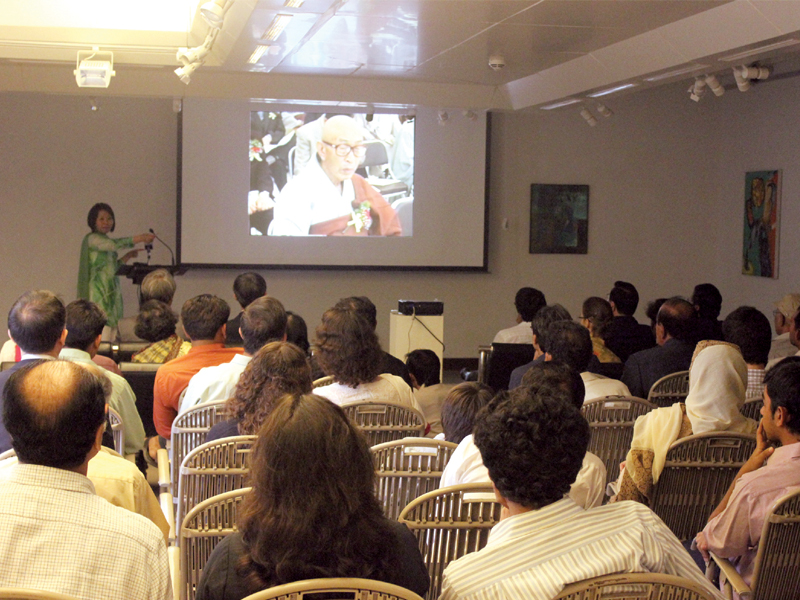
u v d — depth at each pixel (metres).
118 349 4.86
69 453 1.55
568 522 1.46
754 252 9.66
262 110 9.08
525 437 1.49
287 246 9.27
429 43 5.82
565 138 9.93
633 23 5.15
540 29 5.32
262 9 4.62
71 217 9.00
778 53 4.98
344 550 1.35
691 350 4.39
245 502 1.40
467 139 9.54
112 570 1.51
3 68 7.02
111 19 5.96
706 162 10.28
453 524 1.97
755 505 2.23
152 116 9.09
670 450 2.86
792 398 2.30
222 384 3.49
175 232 9.22
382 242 9.48
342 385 3.27
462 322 9.91
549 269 10.04
